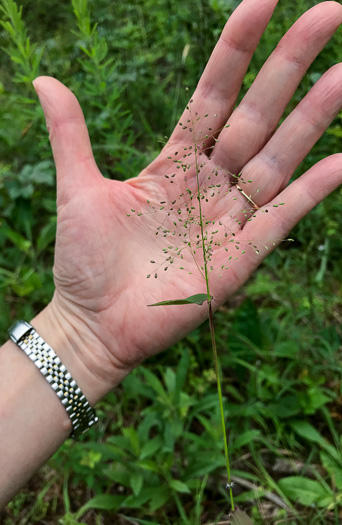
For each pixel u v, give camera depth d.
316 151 0.28
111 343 0.21
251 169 0.21
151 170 0.21
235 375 0.31
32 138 0.36
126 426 0.29
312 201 0.19
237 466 0.26
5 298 0.35
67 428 0.21
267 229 0.20
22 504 0.26
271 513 0.25
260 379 0.28
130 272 0.21
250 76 0.28
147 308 0.20
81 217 0.20
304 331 0.31
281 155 0.20
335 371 0.30
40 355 0.20
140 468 0.25
